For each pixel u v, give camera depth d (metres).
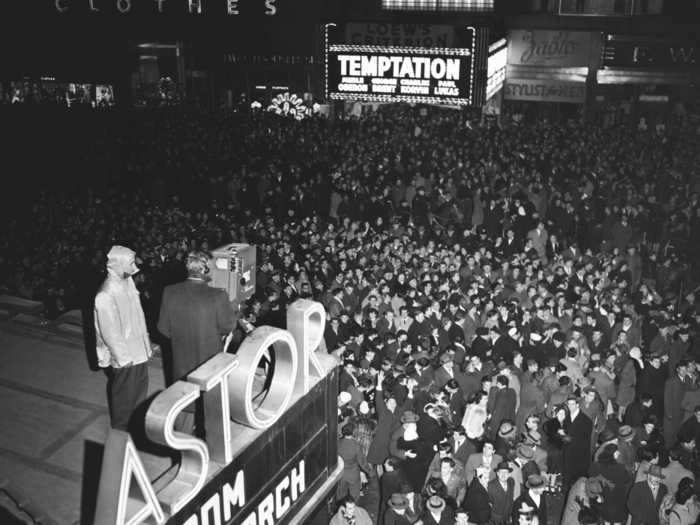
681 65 29.50
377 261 16.27
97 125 31.92
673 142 26.41
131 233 18.92
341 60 27.69
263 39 35.09
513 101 34.62
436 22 30.73
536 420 9.95
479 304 13.79
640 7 30.11
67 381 6.70
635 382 12.16
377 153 25.62
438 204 21.47
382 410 10.51
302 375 4.31
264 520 4.11
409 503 8.88
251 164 25.44
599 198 20.25
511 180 22.41
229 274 7.09
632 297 15.42
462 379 11.69
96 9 35.59
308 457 4.55
